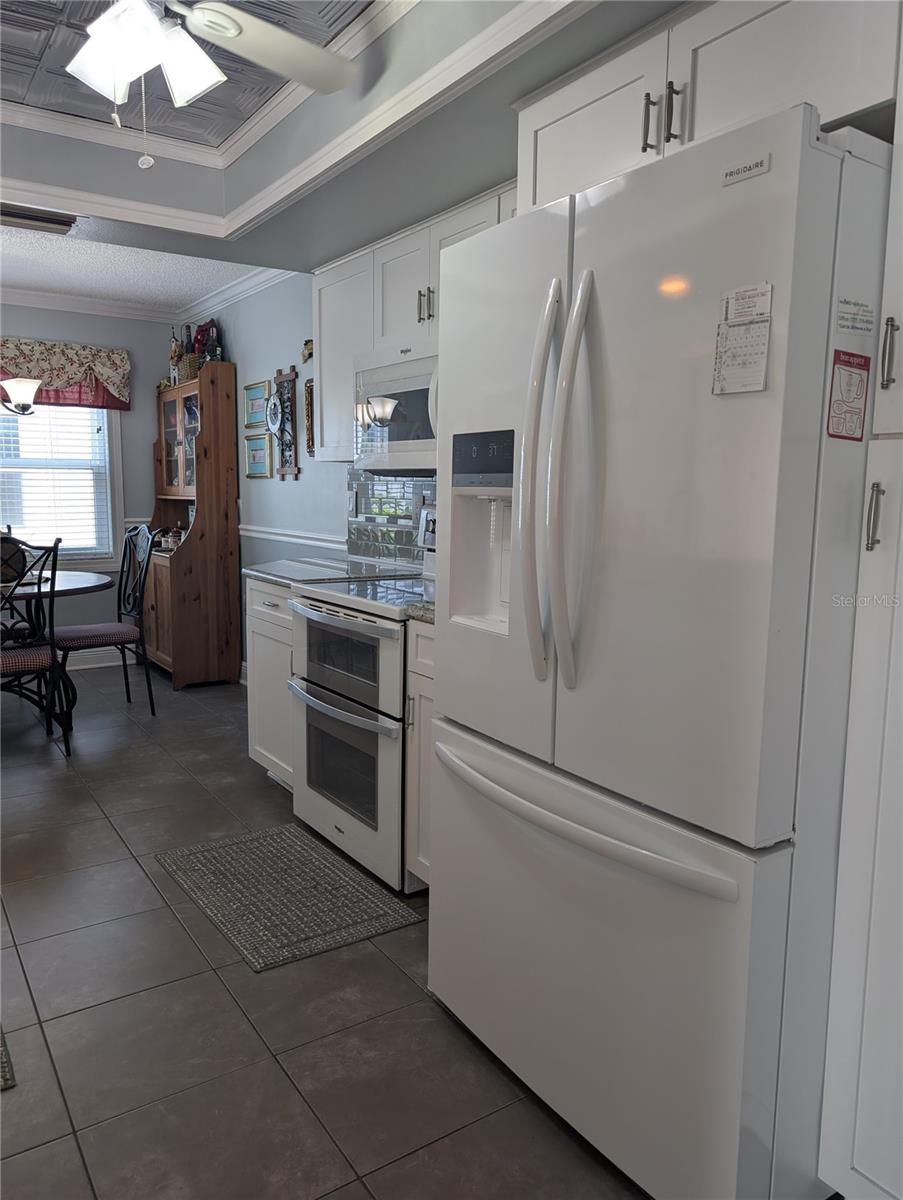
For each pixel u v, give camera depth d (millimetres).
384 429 2971
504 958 1714
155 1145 1584
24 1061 1809
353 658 2660
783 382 1120
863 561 1265
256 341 4883
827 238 1136
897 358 1208
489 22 1826
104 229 3088
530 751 1604
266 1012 1992
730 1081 1267
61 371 5430
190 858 2797
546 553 1470
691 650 1266
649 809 1369
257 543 5055
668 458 1278
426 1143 1601
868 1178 1339
